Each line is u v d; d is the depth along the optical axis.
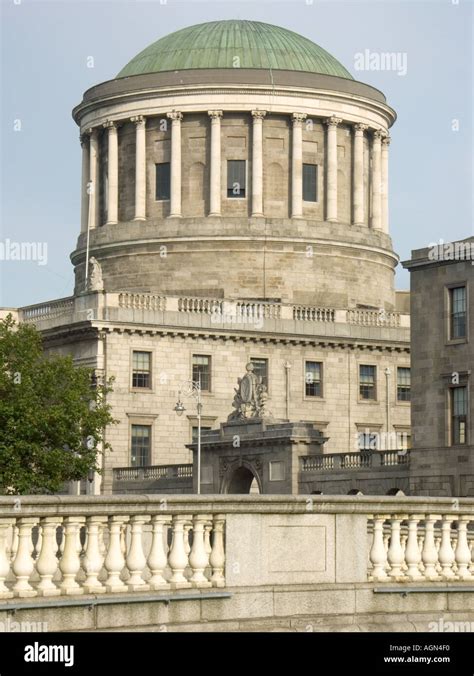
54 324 118.56
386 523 29.28
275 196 134.75
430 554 27.11
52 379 93.94
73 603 23.02
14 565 22.81
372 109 139.50
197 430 116.56
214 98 134.38
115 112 137.75
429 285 92.06
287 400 120.00
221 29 141.75
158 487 109.88
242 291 131.88
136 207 135.50
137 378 115.56
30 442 90.94
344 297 134.62
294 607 25.39
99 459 113.12
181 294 132.38
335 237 134.75
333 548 26.02
